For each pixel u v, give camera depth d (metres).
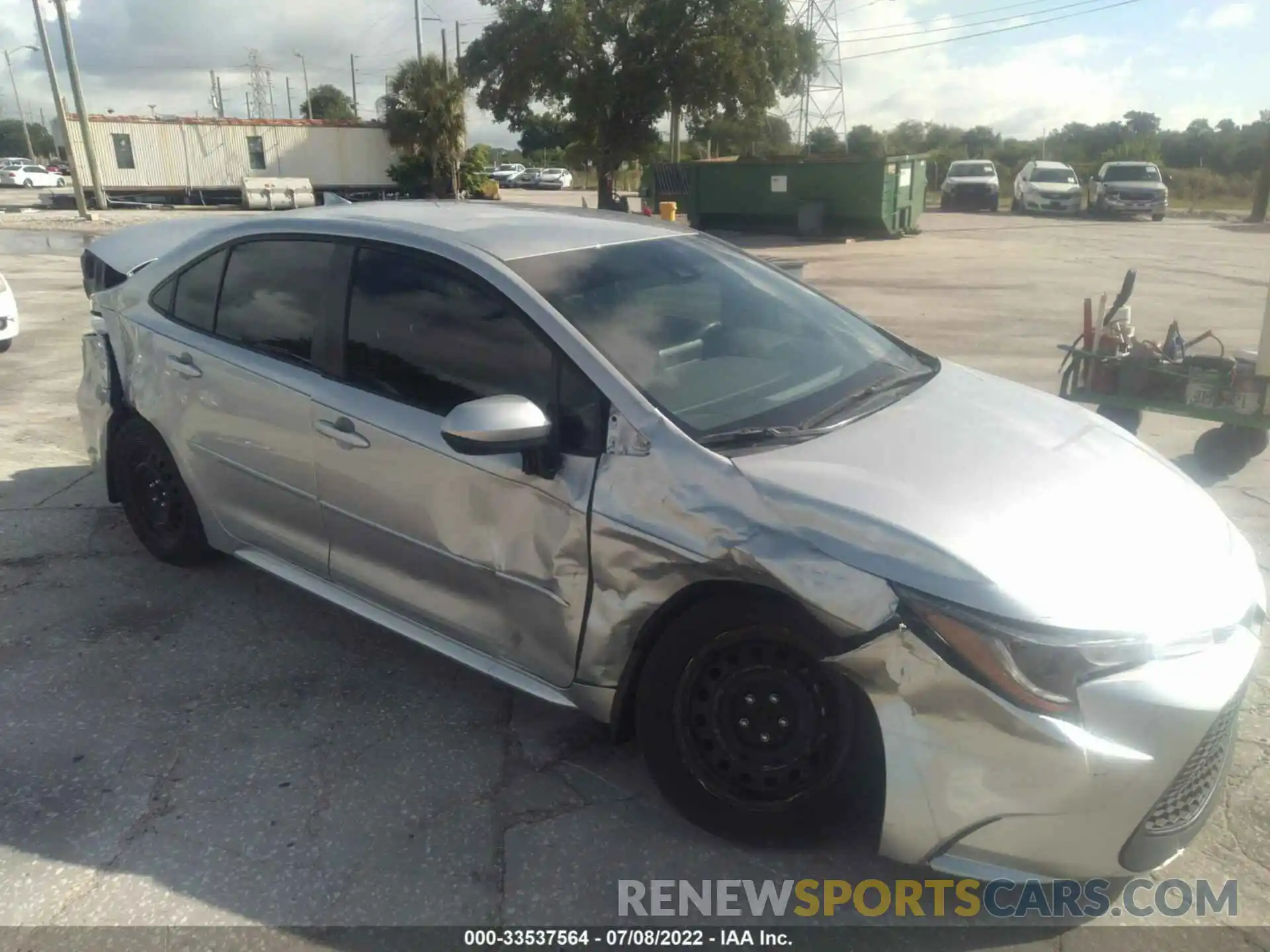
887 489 2.68
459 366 3.26
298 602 4.34
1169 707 2.36
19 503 5.41
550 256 3.44
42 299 12.66
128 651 3.93
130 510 4.64
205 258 4.13
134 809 3.02
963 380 3.66
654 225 4.08
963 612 2.39
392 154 42.47
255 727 3.44
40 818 2.98
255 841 2.89
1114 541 2.62
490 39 30.20
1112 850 2.42
